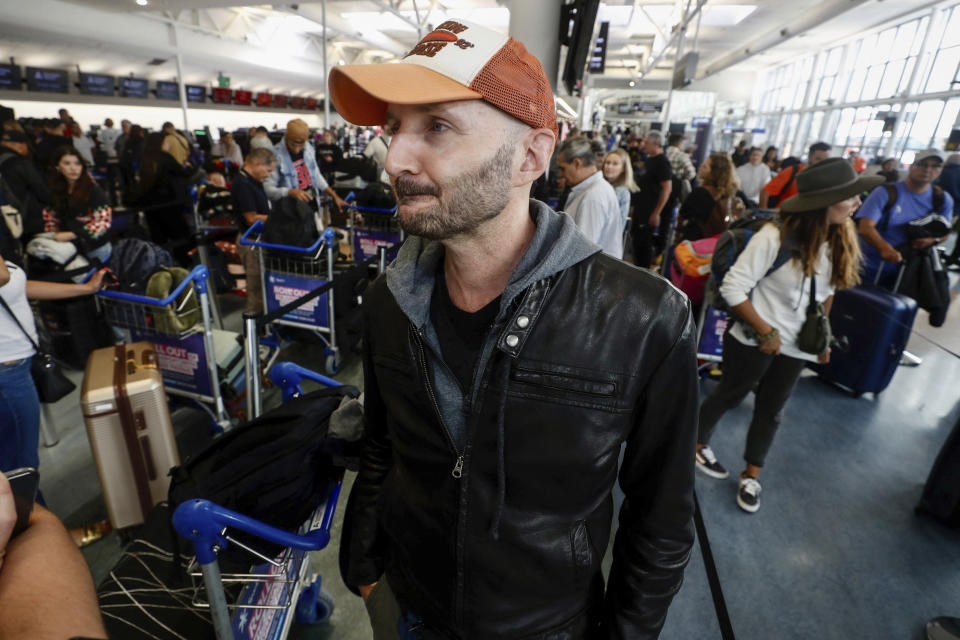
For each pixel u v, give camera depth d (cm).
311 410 122
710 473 254
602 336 66
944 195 236
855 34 1209
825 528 223
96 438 180
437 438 73
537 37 396
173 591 134
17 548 50
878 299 263
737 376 222
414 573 82
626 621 79
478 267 66
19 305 178
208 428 278
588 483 71
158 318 223
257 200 377
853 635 179
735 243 218
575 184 280
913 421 237
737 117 2505
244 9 1734
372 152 614
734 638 177
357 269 294
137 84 1548
